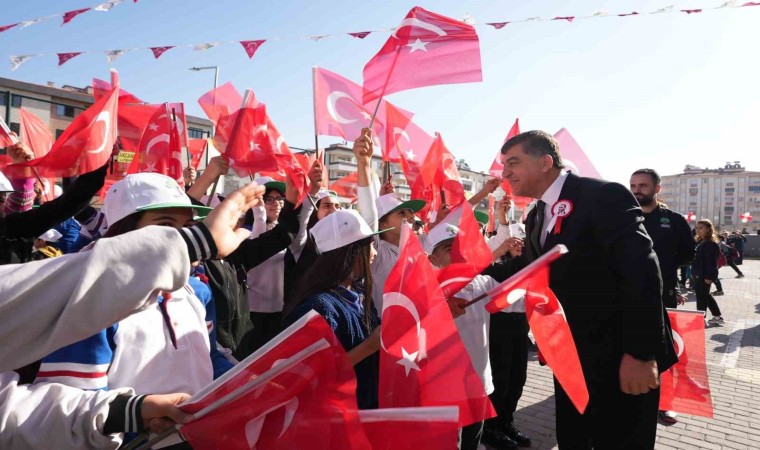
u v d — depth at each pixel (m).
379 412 1.37
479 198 4.88
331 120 3.86
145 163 3.72
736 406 4.87
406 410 1.35
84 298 0.90
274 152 3.42
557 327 2.20
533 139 2.62
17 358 0.94
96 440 1.29
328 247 2.19
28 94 25.39
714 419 4.53
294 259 3.66
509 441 3.88
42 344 0.93
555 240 2.51
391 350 1.71
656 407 2.42
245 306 3.23
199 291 1.96
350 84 3.96
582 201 2.45
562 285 2.50
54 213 2.52
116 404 1.33
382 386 1.67
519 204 5.68
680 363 3.00
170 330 1.66
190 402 1.35
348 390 1.38
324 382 1.39
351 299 2.16
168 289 0.97
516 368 3.95
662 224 4.95
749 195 104.88
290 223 3.38
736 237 23.53
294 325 1.39
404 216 3.48
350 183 7.18
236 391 1.35
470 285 3.08
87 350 1.41
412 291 1.77
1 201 2.34
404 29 3.12
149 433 1.34
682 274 15.09
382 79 3.13
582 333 2.45
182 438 1.40
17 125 24.92
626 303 2.24
